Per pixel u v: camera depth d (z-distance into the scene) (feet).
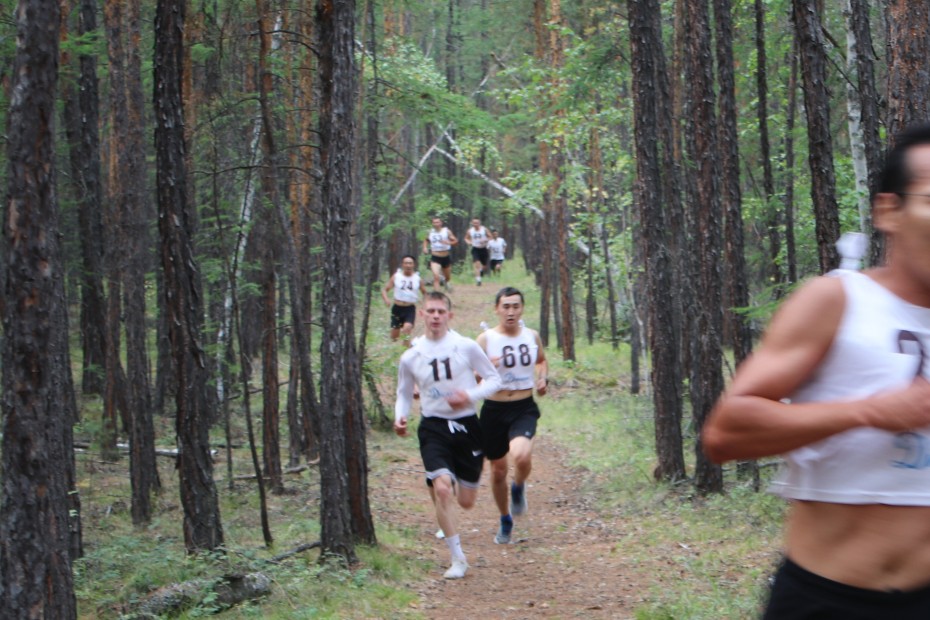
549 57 71.26
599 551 31.19
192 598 23.17
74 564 26.68
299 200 40.50
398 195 46.42
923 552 6.95
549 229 83.87
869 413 6.63
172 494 40.52
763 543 29.55
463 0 113.29
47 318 15.89
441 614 24.52
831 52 41.98
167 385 57.62
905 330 7.02
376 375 55.62
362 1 42.57
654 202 38.47
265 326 39.88
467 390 28.02
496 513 38.75
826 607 7.14
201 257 41.34
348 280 28.12
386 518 36.32
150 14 42.86
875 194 7.38
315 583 25.41
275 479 39.93
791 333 7.07
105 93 56.24
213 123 33.14
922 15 20.85
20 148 15.52
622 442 51.06
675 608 23.11
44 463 15.97
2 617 15.75
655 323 39.24
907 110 20.97
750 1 48.16
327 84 27.91
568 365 74.59
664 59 39.27
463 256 145.18
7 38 27.73
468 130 43.37
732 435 6.95
